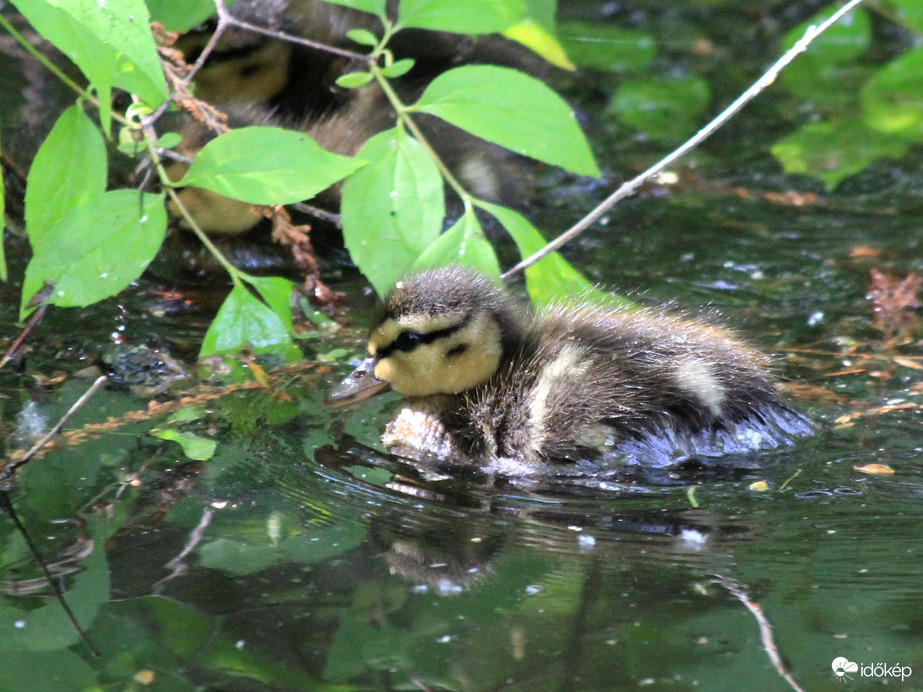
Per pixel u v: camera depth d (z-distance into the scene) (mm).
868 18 15789
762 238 10922
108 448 7277
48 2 6309
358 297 9750
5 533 6332
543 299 8430
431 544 6324
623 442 7324
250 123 9852
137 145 7883
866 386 8258
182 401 7938
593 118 13555
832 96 14164
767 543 6332
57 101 12586
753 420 7512
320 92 11055
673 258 10516
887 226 11203
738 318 9438
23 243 10109
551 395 7574
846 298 9812
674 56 15359
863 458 7262
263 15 10750
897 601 5789
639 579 6000
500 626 5609
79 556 6133
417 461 7383
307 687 5180
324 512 6637
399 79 11016
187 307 9461
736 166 12469
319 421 7824
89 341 8695
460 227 8211
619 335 7930
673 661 5355
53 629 5559
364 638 5508
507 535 6426
